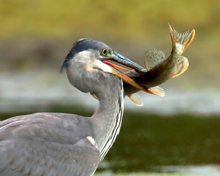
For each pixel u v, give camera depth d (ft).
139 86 32.40
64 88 79.00
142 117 65.26
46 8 92.53
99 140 32.19
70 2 93.04
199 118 64.64
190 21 90.27
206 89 76.74
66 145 30.50
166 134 57.98
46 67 85.46
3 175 28.94
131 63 32.63
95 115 32.50
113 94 32.63
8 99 74.18
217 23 89.97
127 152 52.26
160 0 92.38
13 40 88.07
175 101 72.74
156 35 88.38
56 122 30.83
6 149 29.14
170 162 49.01
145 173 45.70
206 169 47.01
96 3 92.38
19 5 93.15
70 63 32.50
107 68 32.55
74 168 30.42
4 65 86.02
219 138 56.44
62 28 89.71
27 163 29.45
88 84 32.45
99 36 88.48
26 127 30.12
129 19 90.63
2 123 30.71
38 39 87.81
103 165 48.16
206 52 83.30
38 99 74.28
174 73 31.37
